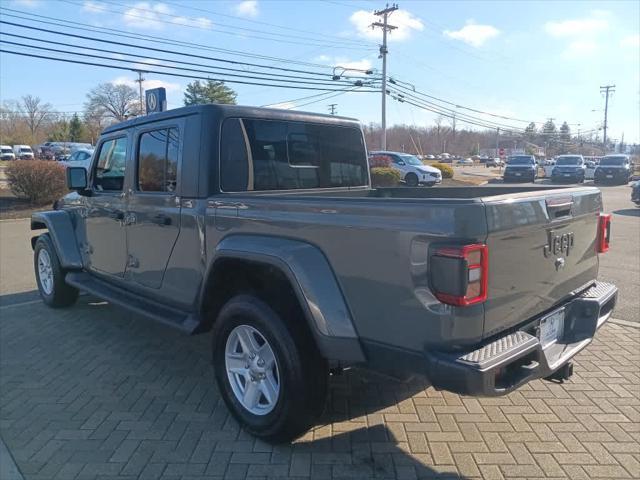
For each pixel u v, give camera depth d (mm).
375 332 2826
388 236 2707
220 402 3965
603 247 3795
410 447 3311
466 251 2467
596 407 3793
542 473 3029
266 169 4164
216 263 3602
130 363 4727
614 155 31953
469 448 3293
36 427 3611
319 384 3178
